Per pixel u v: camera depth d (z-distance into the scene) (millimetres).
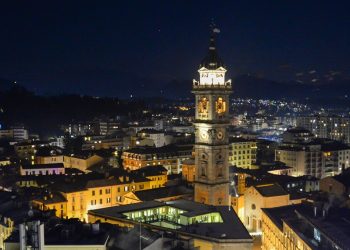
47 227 107812
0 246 152375
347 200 170000
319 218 137125
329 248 116250
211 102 189250
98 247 94938
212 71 191000
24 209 158125
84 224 105062
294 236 132625
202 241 111188
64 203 197500
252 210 198875
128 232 102062
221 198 192875
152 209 140250
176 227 126000
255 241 184875
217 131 190500
